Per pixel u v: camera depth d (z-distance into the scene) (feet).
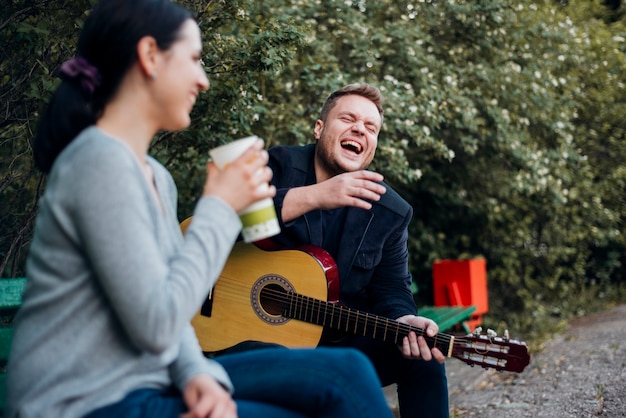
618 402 13.32
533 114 22.22
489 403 14.47
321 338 9.07
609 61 28.45
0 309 7.54
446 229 24.85
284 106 17.07
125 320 4.76
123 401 4.93
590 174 27.22
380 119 9.80
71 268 4.88
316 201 8.65
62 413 4.81
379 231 9.34
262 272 9.19
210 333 9.18
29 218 11.11
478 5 20.81
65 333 4.88
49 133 5.25
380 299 9.39
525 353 8.28
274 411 5.41
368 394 5.44
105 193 4.75
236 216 5.26
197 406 4.92
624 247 30.71
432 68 20.03
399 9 20.57
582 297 28.58
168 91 5.23
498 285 25.26
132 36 5.14
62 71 5.26
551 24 23.73
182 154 13.89
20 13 10.53
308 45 16.90
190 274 4.93
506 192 23.06
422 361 8.59
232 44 12.80
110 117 5.22
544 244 26.58
